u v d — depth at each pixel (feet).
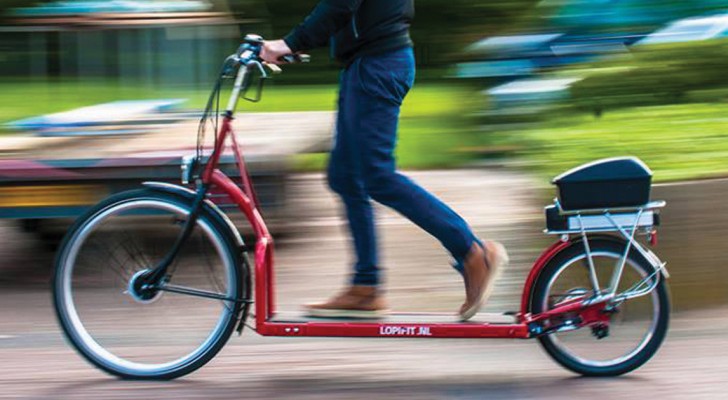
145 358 13.04
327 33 12.38
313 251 19.98
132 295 12.88
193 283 13.04
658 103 37.88
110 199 12.89
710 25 39.93
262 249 12.61
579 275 12.96
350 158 13.19
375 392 12.56
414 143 32.65
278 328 12.71
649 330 13.05
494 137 33.19
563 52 41.78
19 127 18.95
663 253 18.21
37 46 19.72
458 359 13.92
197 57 20.30
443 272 18.42
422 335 12.76
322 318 12.98
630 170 12.71
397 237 21.09
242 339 14.75
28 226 20.57
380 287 13.24
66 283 12.94
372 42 12.67
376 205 23.95
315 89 41.60
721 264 17.80
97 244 12.97
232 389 12.64
